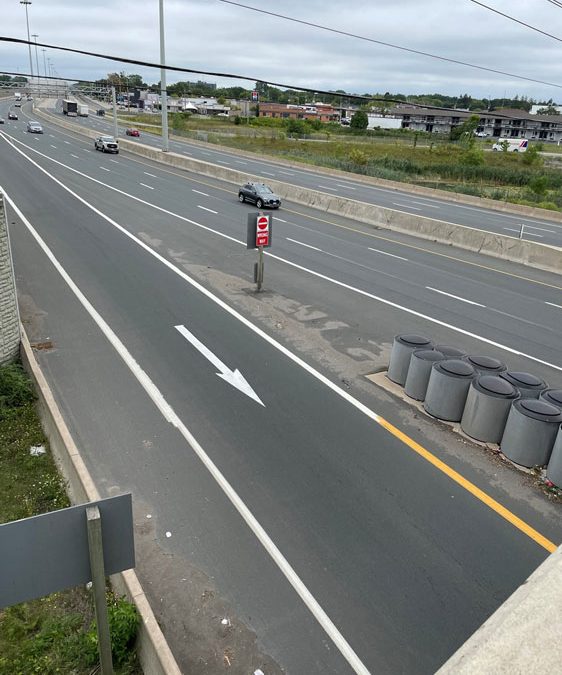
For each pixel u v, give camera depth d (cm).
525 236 2725
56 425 727
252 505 675
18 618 518
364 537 632
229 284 1566
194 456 766
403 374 997
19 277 1491
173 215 2483
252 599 545
